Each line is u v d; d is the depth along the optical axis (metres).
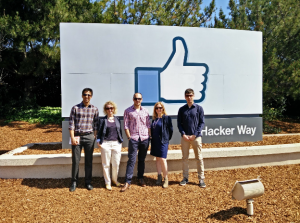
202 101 6.42
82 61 5.91
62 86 5.86
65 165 4.98
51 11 10.95
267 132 10.77
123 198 4.11
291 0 10.39
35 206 3.79
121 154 4.98
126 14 10.77
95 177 5.03
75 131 4.33
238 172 5.33
